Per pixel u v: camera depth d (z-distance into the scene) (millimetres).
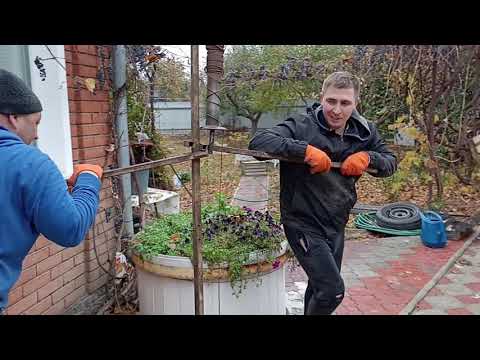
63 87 3227
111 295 3820
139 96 5293
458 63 6582
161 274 2984
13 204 1553
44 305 3166
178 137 10734
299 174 2557
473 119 7004
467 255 5465
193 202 2227
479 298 4176
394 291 4391
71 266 3484
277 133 2477
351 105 2471
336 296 2543
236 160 14266
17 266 1646
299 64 9344
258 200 9469
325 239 2621
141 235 3396
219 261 2881
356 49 7918
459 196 8203
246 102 16391
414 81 6863
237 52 12398
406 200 8383
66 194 1604
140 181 5125
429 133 6953
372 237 6410
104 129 3904
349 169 2465
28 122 1704
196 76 2119
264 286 3074
